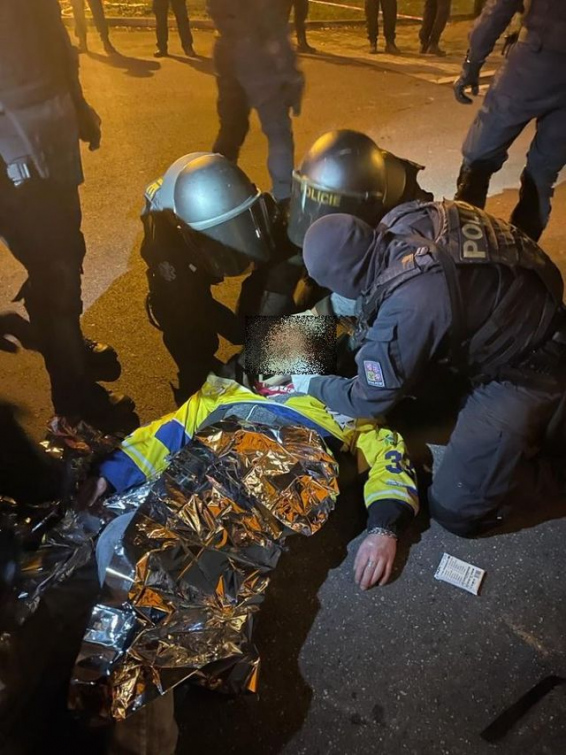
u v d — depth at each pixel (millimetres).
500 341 1655
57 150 1702
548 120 2539
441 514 1925
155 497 1583
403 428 2250
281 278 2211
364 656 1696
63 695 1436
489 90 2617
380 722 1572
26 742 1360
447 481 1858
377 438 1953
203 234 1947
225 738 1535
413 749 1527
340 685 1636
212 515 1581
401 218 1679
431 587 1851
